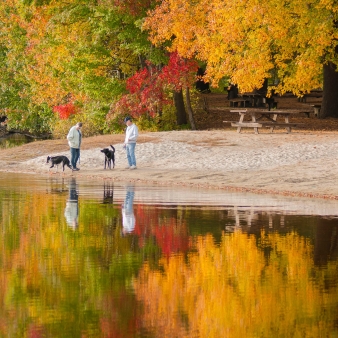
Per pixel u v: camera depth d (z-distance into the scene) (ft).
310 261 96.68
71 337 65.36
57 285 83.66
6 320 70.44
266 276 88.07
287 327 68.64
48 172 245.24
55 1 396.78
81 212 143.64
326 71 372.99
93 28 384.47
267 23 295.28
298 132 318.45
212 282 85.25
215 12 313.73
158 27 335.67
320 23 289.12
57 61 403.34
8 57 496.23
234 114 406.21
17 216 137.80
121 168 247.50
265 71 310.04
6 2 497.87
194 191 183.93
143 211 144.87
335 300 77.30
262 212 142.92
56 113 435.53
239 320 70.54
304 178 201.36
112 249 104.99
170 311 73.46
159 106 370.53
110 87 381.40
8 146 411.54
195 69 355.15
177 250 104.22
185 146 279.90
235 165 238.68
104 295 79.25
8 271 90.53
